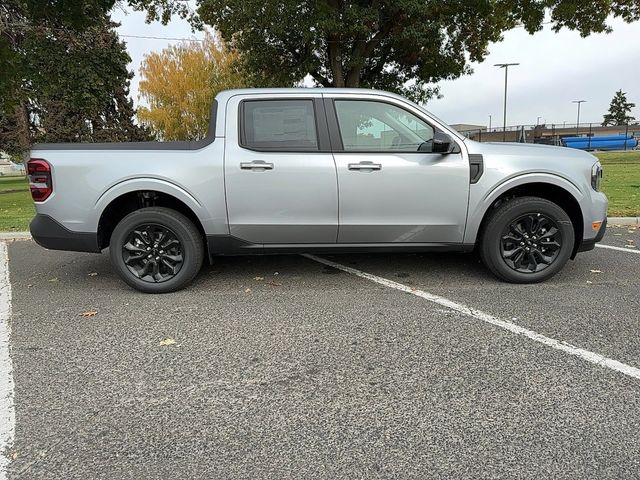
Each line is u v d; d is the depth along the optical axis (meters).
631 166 21.12
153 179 4.46
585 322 3.81
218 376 3.07
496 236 4.68
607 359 3.20
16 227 8.84
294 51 16.89
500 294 4.54
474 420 2.55
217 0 15.52
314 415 2.63
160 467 2.24
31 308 4.39
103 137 33.16
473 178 4.55
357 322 3.91
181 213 4.70
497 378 2.98
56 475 2.19
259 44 16.41
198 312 4.20
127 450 2.36
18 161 36.25
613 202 9.84
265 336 3.67
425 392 2.83
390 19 15.41
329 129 4.54
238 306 4.34
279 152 4.50
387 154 4.53
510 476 2.14
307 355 3.33
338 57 16.00
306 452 2.33
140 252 4.69
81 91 17.39
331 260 5.96
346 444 2.38
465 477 2.14
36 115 31.67
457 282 4.95
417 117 4.58
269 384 2.96
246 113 4.55
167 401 2.79
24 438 2.46
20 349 3.50
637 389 2.82
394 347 3.43
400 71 19.22
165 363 3.25
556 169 4.56
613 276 5.05
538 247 4.75
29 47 15.48
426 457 2.28
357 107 4.57
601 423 2.51
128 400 2.80
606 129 58.47
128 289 4.92
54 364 3.26
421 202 4.56
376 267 5.59
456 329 3.73
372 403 2.73
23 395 2.86
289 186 4.49
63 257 6.50
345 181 4.50
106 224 4.75
